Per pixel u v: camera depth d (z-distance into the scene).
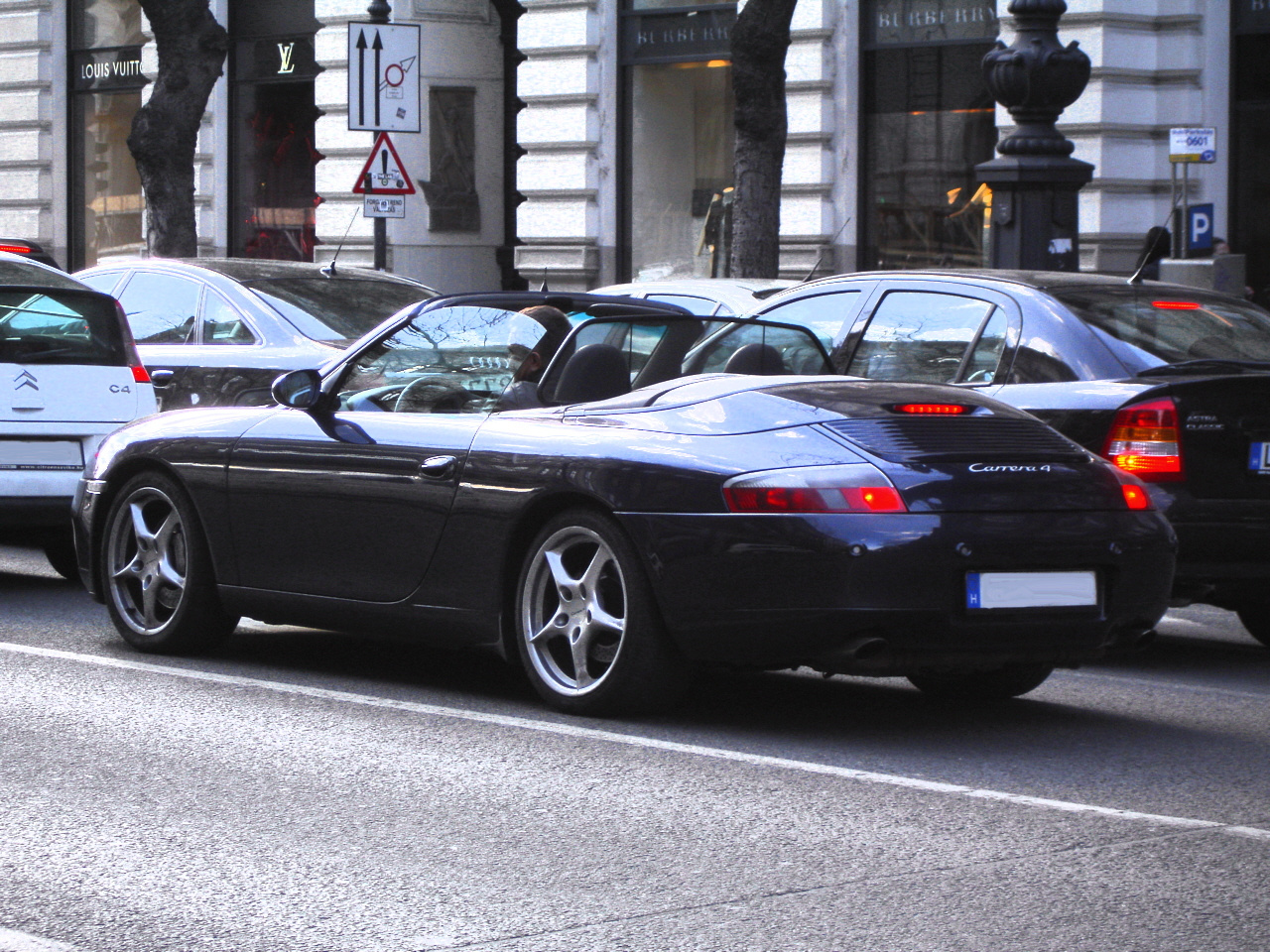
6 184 37.06
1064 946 5.31
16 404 12.39
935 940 5.35
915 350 11.10
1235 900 5.75
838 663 7.68
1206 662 10.55
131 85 35.31
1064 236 17.78
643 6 27.72
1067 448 8.21
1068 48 17.69
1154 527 8.16
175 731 8.10
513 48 31.12
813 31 25.38
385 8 22.00
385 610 8.95
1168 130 22.77
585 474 8.11
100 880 5.91
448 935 5.37
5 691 8.95
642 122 27.88
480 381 9.04
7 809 6.78
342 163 30.55
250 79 33.34
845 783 7.24
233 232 33.78
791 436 7.86
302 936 5.36
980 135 24.42
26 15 36.47
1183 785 7.31
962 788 7.17
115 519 10.12
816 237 25.62
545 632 8.40
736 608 7.70
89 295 12.96
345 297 15.79
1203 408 9.93
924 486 7.68
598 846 6.32
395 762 7.54
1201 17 22.55
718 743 7.93
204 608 9.79
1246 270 22.70
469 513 8.54
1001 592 7.71
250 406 9.85
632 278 28.14
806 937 5.37
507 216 31.52
